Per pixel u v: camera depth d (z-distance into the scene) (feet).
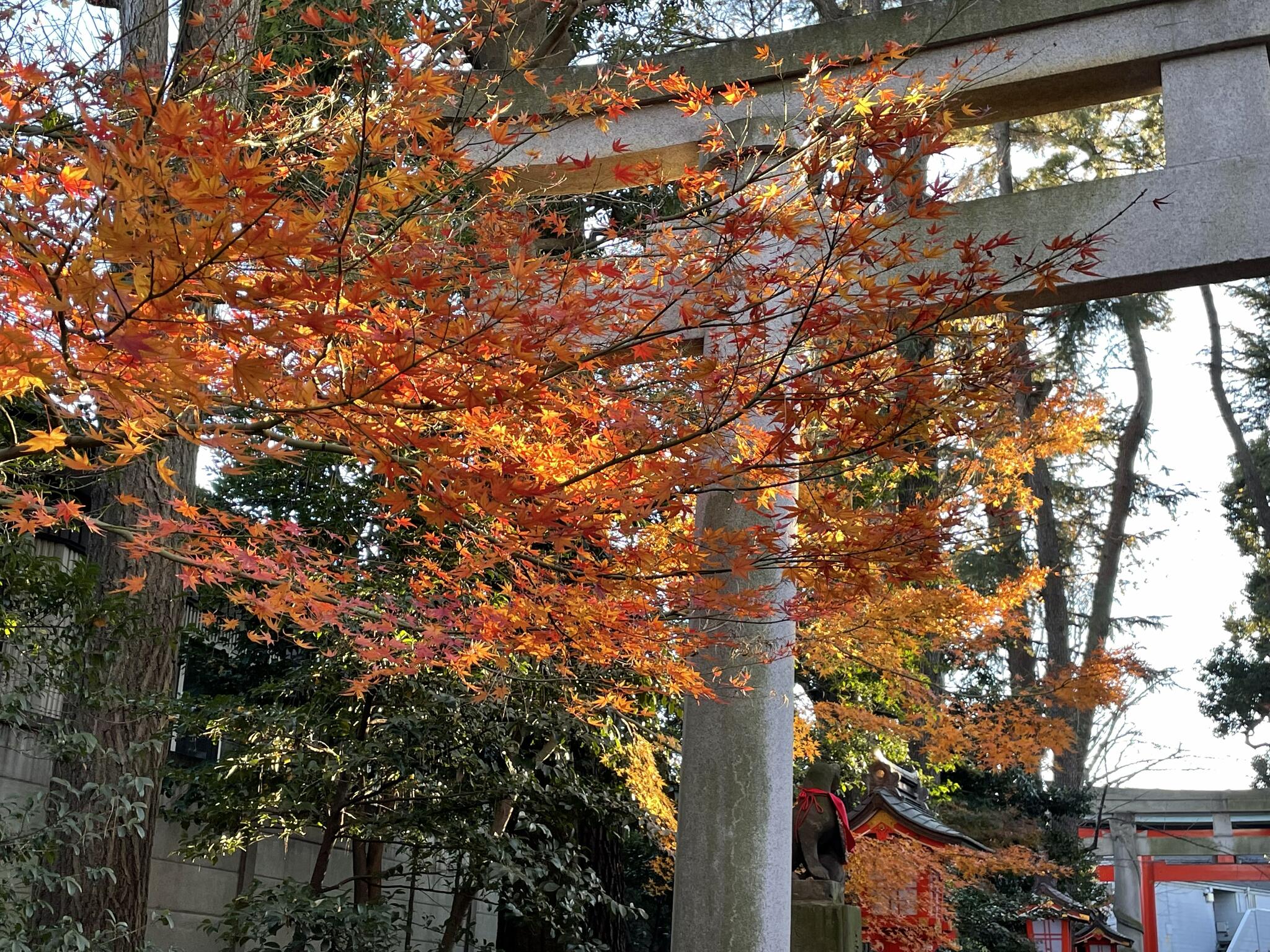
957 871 39.83
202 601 31.89
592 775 32.73
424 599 15.44
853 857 30.78
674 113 19.71
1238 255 16.40
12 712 16.90
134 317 8.00
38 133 11.86
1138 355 78.79
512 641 14.47
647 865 41.09
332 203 11.31
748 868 17.12
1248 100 17.17
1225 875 82.02
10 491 13.41
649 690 18.83
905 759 40.32
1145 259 16.75
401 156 10.49
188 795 29.55
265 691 27.76
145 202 7.69
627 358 12.25
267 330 8.22
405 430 9.73
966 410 11.07
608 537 12.64
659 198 23.59
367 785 28.40
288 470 29.01
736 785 17.37
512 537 13.24
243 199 7.57
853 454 11.09
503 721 27.53
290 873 36.06
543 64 22.44
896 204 17.17
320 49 24.09
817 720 36.11
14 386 9.57
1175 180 17.02
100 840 21.97
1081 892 55.93
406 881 39.73
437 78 9.85
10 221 8.45
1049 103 19.10
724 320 12.86
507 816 28.60
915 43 18.71
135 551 13.62
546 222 14.35
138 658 22.95
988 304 11.03
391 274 8.73
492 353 9.52
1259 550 85.76
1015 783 57.82
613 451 12.35
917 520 11.89
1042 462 75.20
